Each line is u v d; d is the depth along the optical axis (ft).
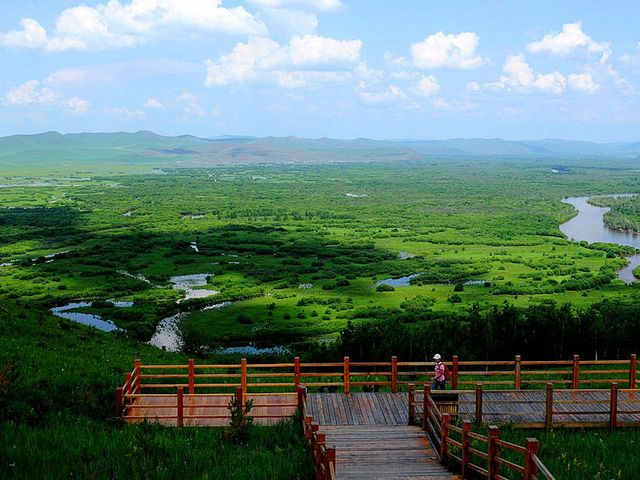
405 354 146.00
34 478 65.77
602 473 70.08
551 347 154.71
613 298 368.68
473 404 96.68
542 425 88.02
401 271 457.27
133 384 96.48
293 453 75.05
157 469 69.41
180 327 304.30
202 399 98.63
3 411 83.56
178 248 538.47
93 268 443.73
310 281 424.05
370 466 71.46
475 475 67.15
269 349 270.67
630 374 105.19
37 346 135.85
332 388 116.37
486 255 532.32
